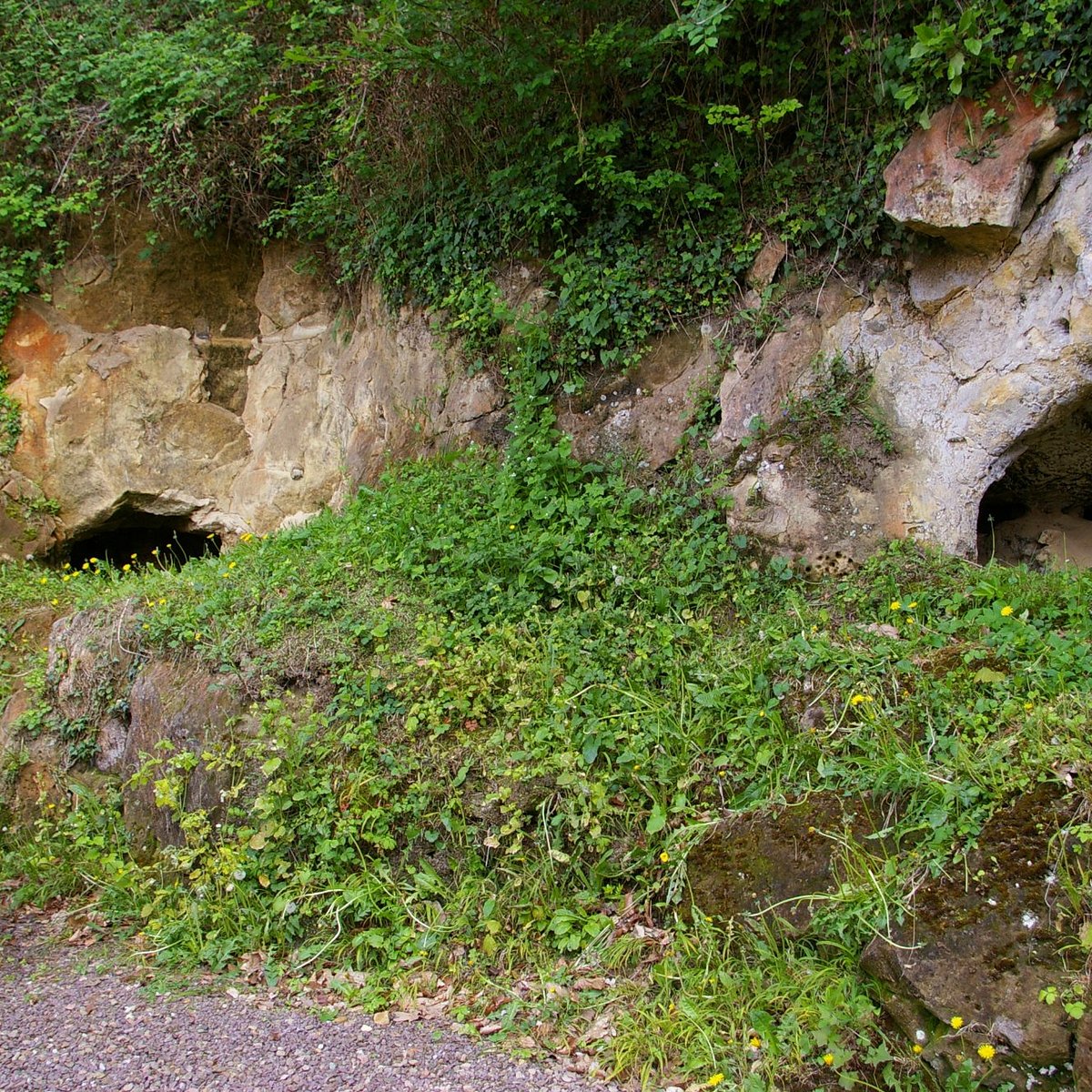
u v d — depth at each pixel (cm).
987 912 297
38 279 841
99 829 506
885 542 472
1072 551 503
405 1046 323
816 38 514
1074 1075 262
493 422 628
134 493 825
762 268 530
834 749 375
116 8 882
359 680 456
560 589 489
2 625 683
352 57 620
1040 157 433
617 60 540
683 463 530
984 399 458
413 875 399
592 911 378
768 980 328
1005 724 348
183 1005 356
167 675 506
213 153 779
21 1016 350
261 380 839
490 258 644
